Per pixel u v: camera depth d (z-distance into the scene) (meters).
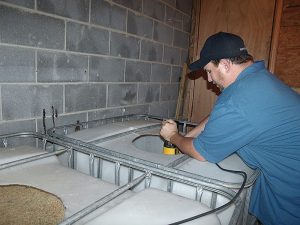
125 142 1.22
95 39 1.61
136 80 2.04
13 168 0.89
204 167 0.94
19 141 1.30
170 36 2.40
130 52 1.92
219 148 0.92
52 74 1.39
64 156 1.16
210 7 2.60
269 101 0.91
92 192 0.76
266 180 1.02
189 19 2.69
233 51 1.00
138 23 1.96
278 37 2.33
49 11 1.33
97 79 1.67
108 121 1.81
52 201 0.71
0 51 1.16
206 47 1.04
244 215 0.90
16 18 1.20
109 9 1.67
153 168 0.83
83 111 1.61
